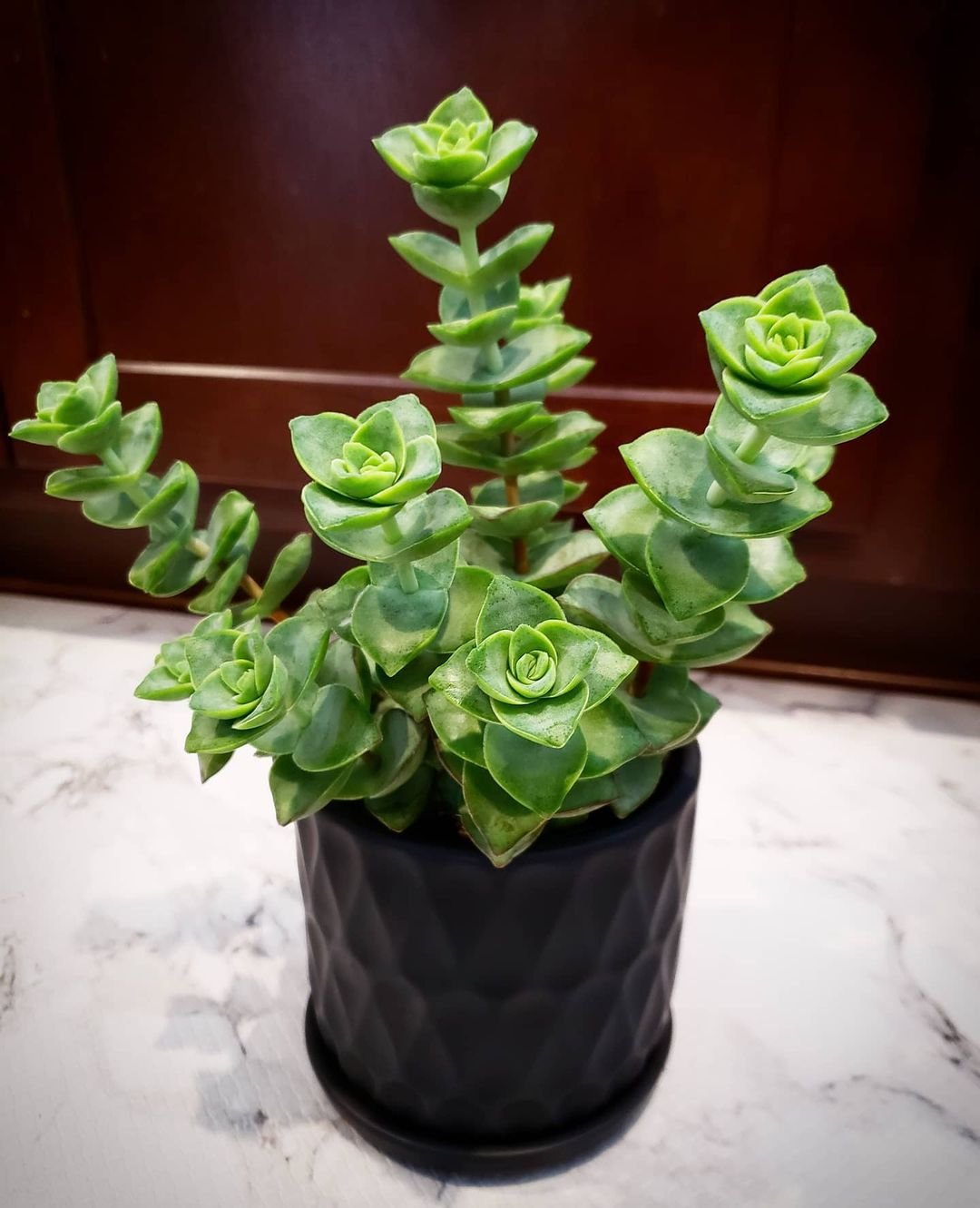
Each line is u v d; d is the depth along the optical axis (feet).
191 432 2.98
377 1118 1.68
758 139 2.37
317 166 2.60
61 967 2.10
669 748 1.44
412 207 2.59
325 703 1.37
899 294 2.44
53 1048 1.92
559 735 1.10
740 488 1.10
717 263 2.52
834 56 2.25
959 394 2.52
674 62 2.33
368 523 1.06
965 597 2.87
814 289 1.11
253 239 2.72
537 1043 1.53
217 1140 1.76
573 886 1.40
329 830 1.47
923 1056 1.92
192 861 2.40
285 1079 1.87
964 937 2.18
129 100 2.61
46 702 3.00
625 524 1.29
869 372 2.54
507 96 2.45
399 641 1.24
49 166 2.70
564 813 1.34
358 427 1.13
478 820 1.29
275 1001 2.03
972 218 2.33
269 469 2.99
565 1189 1.68
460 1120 1.62
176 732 2.88
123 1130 1.77
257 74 2.52
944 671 3.00
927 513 2.69
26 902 2.27
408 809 1.46
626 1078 1.71
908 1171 1.71
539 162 2.50
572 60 2.38
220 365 2.90
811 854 2.41
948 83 2.21
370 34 2.43
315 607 1.42
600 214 2.53
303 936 2.19
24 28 2.54
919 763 2.72
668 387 2.69
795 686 3.06
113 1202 1.65
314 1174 1.70
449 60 2.43
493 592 1.21
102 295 2.87
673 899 1.60
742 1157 1.74
